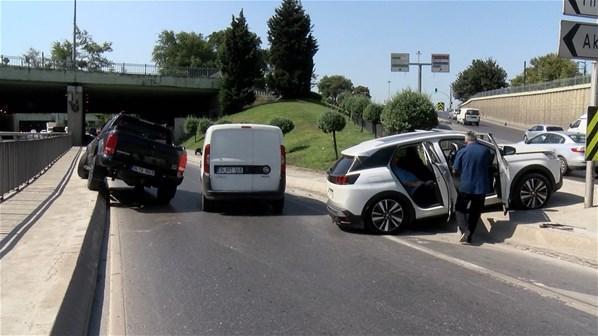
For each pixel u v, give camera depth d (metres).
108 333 5.20
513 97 76.81
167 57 116.94
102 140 14.03
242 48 67.75
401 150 10.55
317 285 6.70
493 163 9.62
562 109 61.12
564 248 8.46
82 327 5.33
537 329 5.21
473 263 7.80
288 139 39.75
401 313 5.66
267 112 62.94
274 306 5.91
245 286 6.67
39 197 13.20
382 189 9.94
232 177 12.80
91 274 7.16
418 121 21.25
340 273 7.27
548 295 6.26
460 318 5.50
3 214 10.49
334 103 70.06
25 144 16.06
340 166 10.42
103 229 10.67
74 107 60.16
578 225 9.22
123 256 8.34
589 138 10.39
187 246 9.06
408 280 6.91
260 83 73.25
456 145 10.37
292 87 73.06
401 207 10.02
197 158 37.91
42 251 7.34
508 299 6.12
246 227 10.95
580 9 9.97
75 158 30.55
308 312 5.71
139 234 10.16
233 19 67.94
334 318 5.52
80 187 15.69
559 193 12.38
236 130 12.86
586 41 10.01
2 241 7.93
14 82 58.41
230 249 8.82
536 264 7.71
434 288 6.55
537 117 68.00
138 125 14.85
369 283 6.78
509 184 9.84
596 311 5.72
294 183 19.72
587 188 10.50
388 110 21.92
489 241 9.38
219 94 68.62
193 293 6.40
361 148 10.34
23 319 4.78
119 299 6.21
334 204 10.27
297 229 10.70
